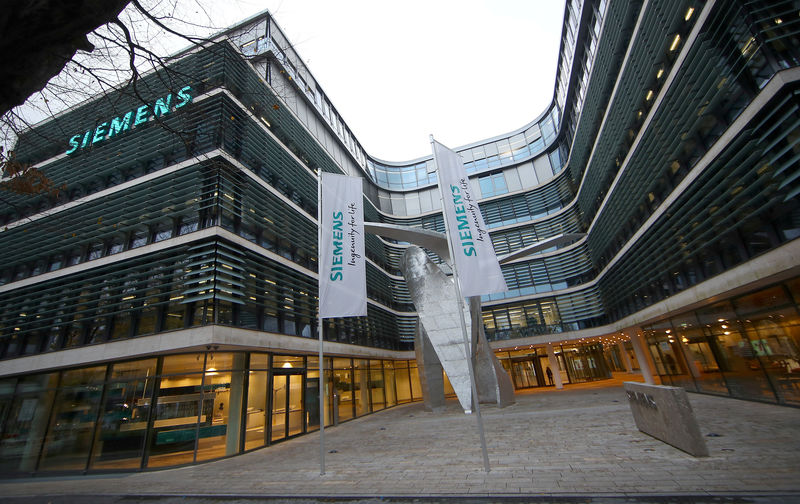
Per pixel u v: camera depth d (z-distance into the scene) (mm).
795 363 8078
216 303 9594
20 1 2273
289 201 14562
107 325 10414
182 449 9148
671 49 10055
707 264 10188
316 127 21234
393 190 32062
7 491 8180
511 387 14781
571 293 22562
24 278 12109
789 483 3865
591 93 17000
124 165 12141
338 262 7629
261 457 9211
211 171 10969
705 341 11469
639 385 6953
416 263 15414
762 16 6867
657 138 11055
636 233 14312
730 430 6594
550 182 26078
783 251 7191
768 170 7250
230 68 12539
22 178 5207
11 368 10836
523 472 5285
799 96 6254
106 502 6328
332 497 5145
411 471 6020
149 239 11062
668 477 4434
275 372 12086
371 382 19266
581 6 16500
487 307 24094
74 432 9852
